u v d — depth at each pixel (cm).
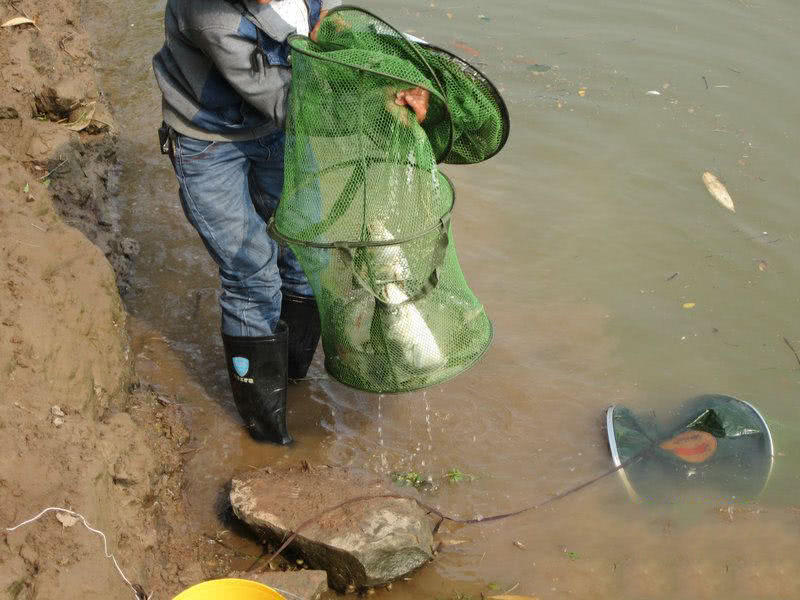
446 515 391
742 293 515
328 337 353
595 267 534
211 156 369
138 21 774
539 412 444
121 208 568
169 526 371
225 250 380
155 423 417
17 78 563
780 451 424
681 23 758
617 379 462
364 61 309
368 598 354
